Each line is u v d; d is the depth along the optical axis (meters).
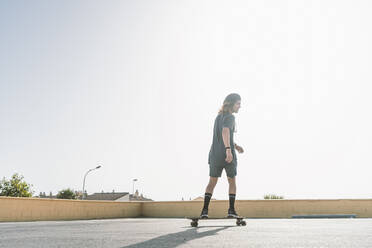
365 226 3.19
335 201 10.70
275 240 1.73
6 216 7.44
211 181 3.75
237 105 3.93
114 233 2.30
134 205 11.83
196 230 2.60
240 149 4.21
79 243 1.62
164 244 1.54
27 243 1.63
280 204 10.88
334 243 1.58
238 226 3.31
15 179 43.47
